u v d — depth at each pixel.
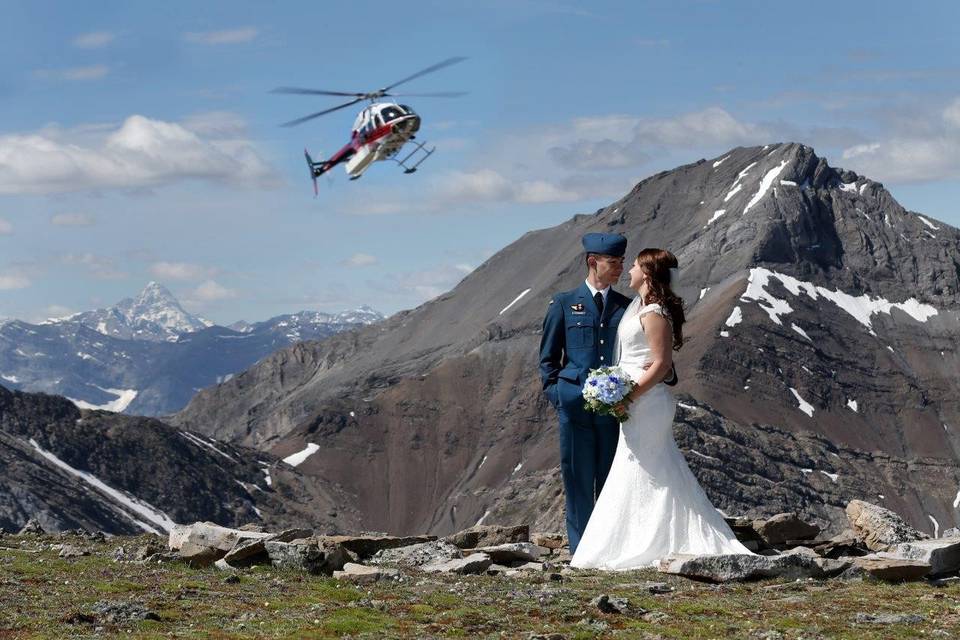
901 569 17.02
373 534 21.20
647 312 18.38
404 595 15.48
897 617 13.70
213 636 12.48
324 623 13.22
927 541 18.86
